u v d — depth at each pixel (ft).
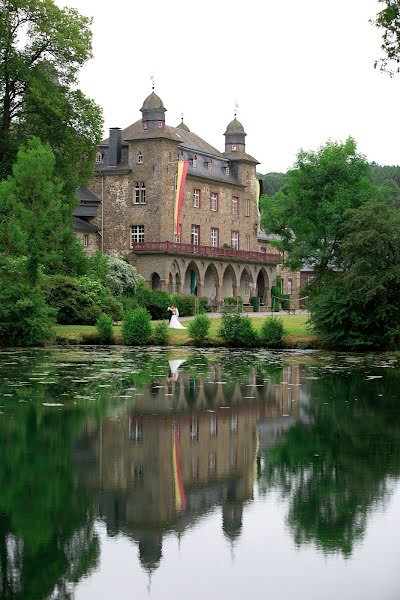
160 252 238.89
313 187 156.76
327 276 151.94
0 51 165.07
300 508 44.52
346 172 154.20
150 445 58.49
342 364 107.86
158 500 45.83
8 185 128.77
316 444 59.47
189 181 262.67
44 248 130.11
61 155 174.29
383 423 66.74
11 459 54.13
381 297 127.95
